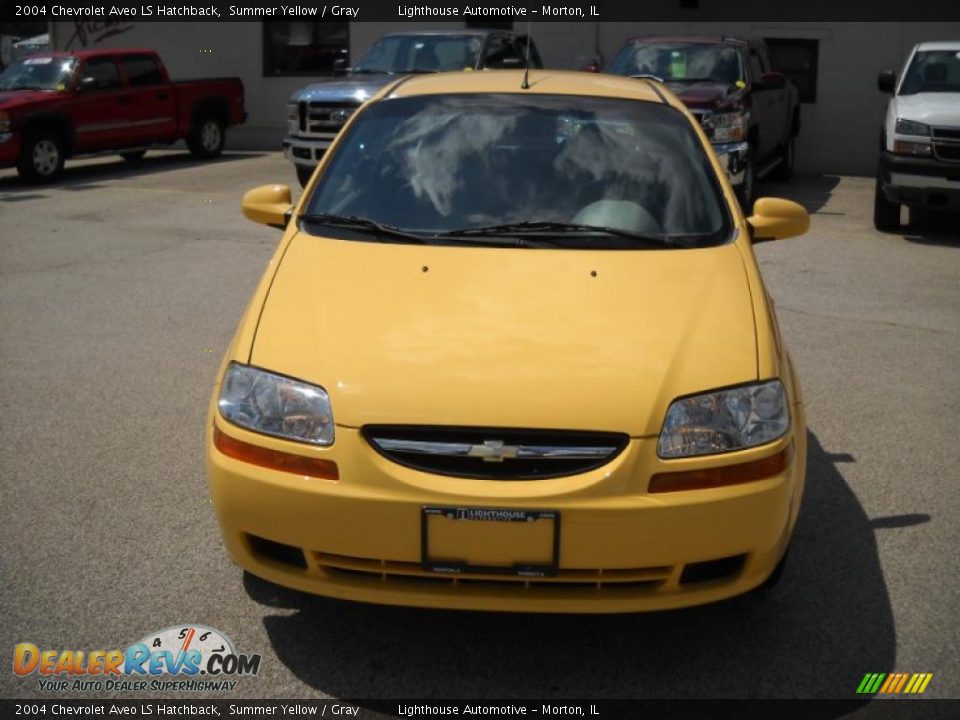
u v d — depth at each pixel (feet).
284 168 54.65
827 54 51.85
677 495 10.15
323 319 11.44
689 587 10.48
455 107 15.51
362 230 13.48
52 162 49.98
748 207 38.14
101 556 13.26
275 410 10.62
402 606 11.14
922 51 39.17
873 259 32.32
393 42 46.80
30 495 15.02
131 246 33.50
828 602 12.43
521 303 11.68
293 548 10.62
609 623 12.01
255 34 62.95
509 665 11.18
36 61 52.47
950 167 34.50
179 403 19.02
